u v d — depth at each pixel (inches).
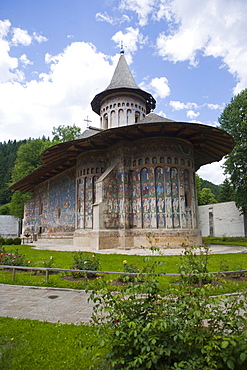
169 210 682.8
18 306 257.8
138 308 141.3
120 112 977.5
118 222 724.7
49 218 1194.0
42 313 237.3
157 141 717.9
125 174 732.7
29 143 1888.5
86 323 209.9
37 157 1840.6
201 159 952.3
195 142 771.4
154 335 125.9
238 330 131.9
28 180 1279.5
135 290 141.3
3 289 324.2
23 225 1435.8
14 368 147.7
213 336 127.0
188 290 150.0
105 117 1009.5
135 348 132.9
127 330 134.1
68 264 468.8
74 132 1689.2
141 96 1013.2
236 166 1135.0
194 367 119.0
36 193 1421.0
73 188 1021.8
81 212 845.2
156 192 695.1
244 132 1124.5
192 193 734.5
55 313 236.8
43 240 1210.6
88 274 367.2
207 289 142.3
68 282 345.7
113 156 783.1
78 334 188.5
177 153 722.2
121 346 136.6
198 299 138.6
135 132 689.6
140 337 126.2
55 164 1004.6
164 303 153.9
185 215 706.2
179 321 133.6
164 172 700.7
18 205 1863.9
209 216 1418.6
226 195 2071.9
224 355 119.4
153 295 148.6
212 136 722.2
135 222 711.7
